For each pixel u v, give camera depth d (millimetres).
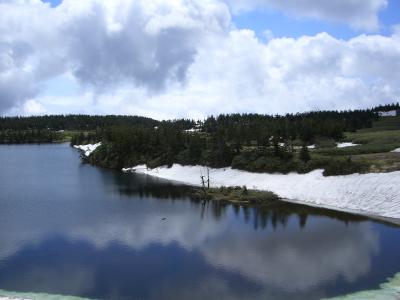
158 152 132250
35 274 40250
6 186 96125
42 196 82875
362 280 38719
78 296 35344
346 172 80938
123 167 135875
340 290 36469
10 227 57469
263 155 102875
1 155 187625
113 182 103812
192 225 59156
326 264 43062
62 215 65312
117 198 81062
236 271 41094
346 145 128000
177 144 127688
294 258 44812
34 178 110875
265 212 67688
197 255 45812
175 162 123188
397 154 89438
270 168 95688
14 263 43312
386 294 35562
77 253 46469
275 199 78375
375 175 75625
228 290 36625
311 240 51469
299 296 35281
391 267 42062
